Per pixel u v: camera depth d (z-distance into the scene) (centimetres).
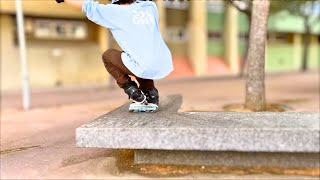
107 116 477
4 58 2050
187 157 436
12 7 1777
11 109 1213
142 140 396
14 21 2067
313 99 1152
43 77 2195
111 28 452
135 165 451
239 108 907
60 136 672
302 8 2094
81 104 1263
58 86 2172
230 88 1683
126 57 448
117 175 431
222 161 429
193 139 388
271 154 418
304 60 3394
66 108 1166
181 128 390
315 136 371
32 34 2134
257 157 422
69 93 1767
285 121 423
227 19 3064
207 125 404
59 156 518
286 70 3559
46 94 1745
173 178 415
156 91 508
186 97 1304
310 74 2906
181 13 2898
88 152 525
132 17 447
